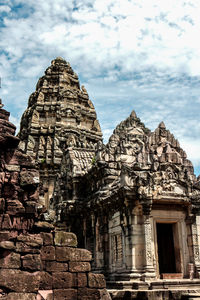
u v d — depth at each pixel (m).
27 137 60.31
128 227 25.41
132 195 25.47
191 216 27.05
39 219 17.02
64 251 15.12
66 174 39.22
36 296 13.50
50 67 71.25
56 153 57.25
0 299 12.80
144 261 24.50
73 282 14.80
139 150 30.83
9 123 15.98
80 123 64.69
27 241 14.20
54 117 62.69
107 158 31.17
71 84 70.75
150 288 22.80
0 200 14.70
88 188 35.25
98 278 15.20
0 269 13.41
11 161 15.53
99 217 30.50
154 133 31.73
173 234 27.55
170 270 28.58
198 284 24.25
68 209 34.91
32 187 15.45
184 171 28.44
